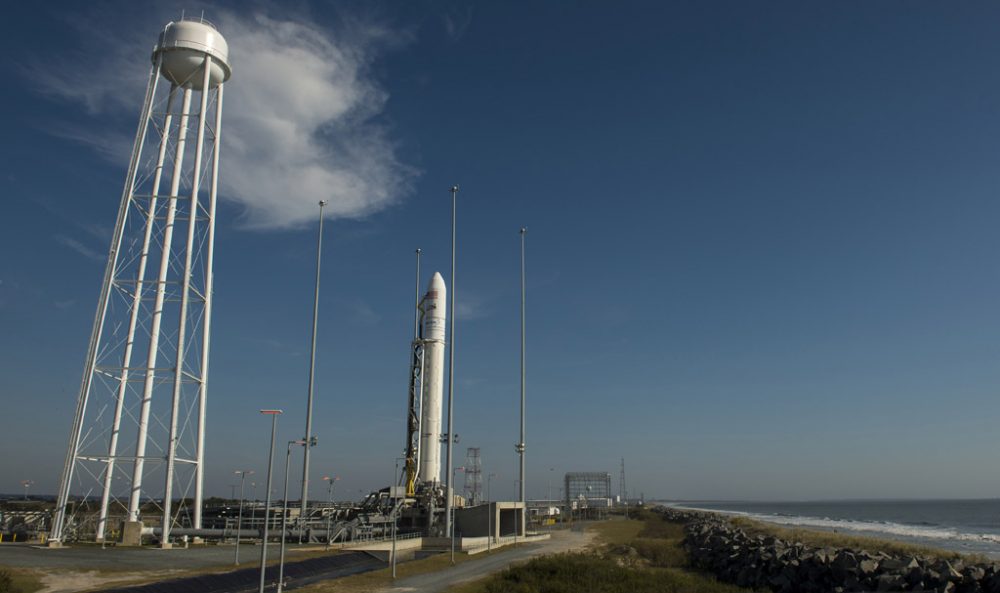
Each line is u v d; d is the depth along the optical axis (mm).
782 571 45031
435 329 94000
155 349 64938
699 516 151500
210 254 69125
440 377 93562
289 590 42125
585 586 43594
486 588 43219
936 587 37500
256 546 66062
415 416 94625
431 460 91188
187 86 70312
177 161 69000
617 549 67562
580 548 72438
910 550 71812
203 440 69750
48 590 38906
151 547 60281
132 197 65500
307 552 60375
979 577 37875
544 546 75688
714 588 44031
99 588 39406
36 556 50781
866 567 41719
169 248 67000
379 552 63719
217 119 70750
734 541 56844
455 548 71812
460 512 83625
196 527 69188
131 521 62219
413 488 91625
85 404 61438
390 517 83250
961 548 104125
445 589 42781
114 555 53562
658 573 50000
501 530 97500
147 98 67688
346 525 76188
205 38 69000
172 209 68000
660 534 99000
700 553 59625
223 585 41969
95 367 62125
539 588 43125
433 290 95062
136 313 65062
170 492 61719
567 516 151125
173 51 68312
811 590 42969
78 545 59500
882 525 193500
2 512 77000
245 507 91438
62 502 59812
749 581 47188
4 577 37344
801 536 90562
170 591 38906
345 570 52531
